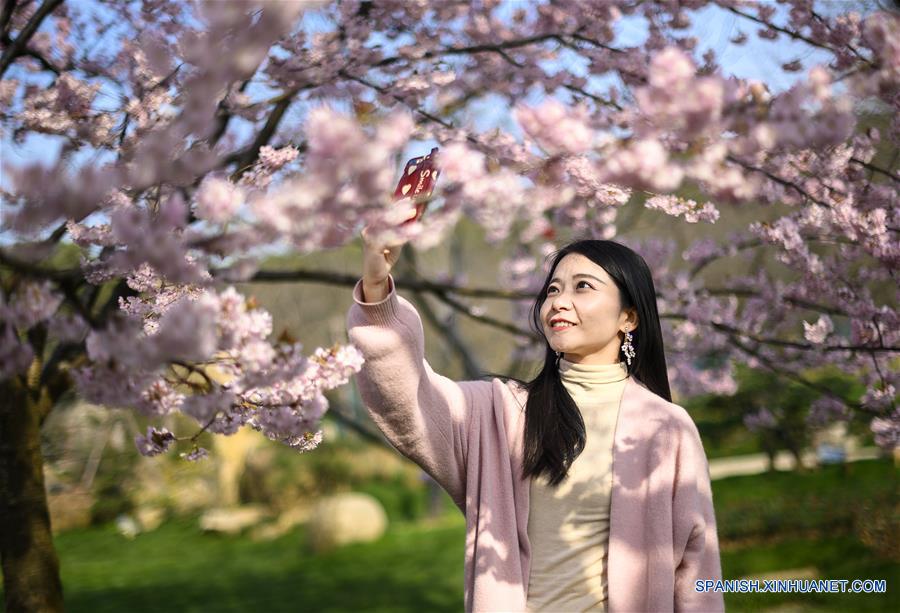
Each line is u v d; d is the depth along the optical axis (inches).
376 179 45.1
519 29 109.4
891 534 311.7
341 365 68.1
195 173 57.0
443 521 546.0
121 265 52.8
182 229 60.1
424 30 110.6
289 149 78.6
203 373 59.2
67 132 90.2
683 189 112.6
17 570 108.6
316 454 613.3
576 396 86.0
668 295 150.4
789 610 269.3
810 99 56.6
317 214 46.4
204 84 54.3
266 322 56.7
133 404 58.1
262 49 53.9
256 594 388.8
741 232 158.1
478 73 110.3
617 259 87.2
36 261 51.9
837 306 118.3
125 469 506.9
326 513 485.1
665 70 49.8
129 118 89.0
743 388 364.2
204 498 575.8
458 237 424.5
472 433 82.9
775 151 75.7
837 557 311.1
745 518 357.4
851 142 99.4
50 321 53.2
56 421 345.4
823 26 94.9
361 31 99.0
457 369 494.6
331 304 582.9
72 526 522.0
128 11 103.0
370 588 387.9
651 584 77.0
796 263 110.9
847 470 395.5
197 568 453.4
